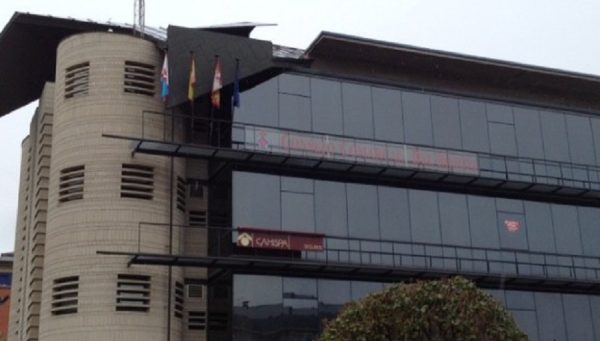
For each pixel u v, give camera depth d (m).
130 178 31.55
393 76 37.12
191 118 33.06
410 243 34.50
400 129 35.91
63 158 32.12
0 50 36.69
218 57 33.25
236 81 33.03
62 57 33.66
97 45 32.97
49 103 36.00
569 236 37.97
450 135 36.88
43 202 34.78
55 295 30.66
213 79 33.06
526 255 36.62
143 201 31.42
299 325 31.56
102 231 30.67
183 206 33.22
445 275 33.84
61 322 30.03
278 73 34.47
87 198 31.08
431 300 18.03
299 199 33.19
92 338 29.47
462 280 18.67
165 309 30.77
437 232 35.22
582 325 36.62
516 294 35.88
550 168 38.50
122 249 30.59
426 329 17.84
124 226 30.89
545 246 37.22
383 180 35.06
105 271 30.20
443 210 35.72
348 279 33.03
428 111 36.78
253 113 33.50
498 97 39.00
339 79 35.50
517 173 37.66
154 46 33.72
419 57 36.78
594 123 40.47
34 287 33.97
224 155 32.09
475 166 36.88
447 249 35.12
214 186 34.12
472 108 37.81
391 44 35.94
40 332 31.03
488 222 36.47
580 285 36.66
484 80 39.16
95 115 32.06
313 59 35.53
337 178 34.22
